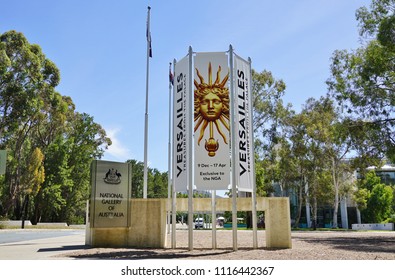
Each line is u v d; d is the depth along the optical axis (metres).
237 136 14.70
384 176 72.56
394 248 16.41
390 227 48.59
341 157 48.03
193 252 13.67
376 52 26.38
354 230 45.97
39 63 48.72
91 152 63.31
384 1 27.89
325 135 46.22
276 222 16.14
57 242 20.17
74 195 60.72
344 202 64.50
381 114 27.38
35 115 49.31
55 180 55.84
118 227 16.30
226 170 14.15
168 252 13.73
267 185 52.38
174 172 15.38
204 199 16.17
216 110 14.47
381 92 26.95
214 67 14.77
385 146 26.80
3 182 50.72
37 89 48.88
